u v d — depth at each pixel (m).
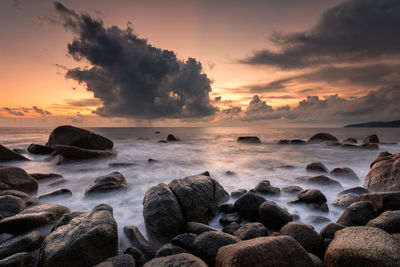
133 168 11.33
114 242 3.78
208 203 5.29
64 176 9.80
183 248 3.65
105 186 6.93
